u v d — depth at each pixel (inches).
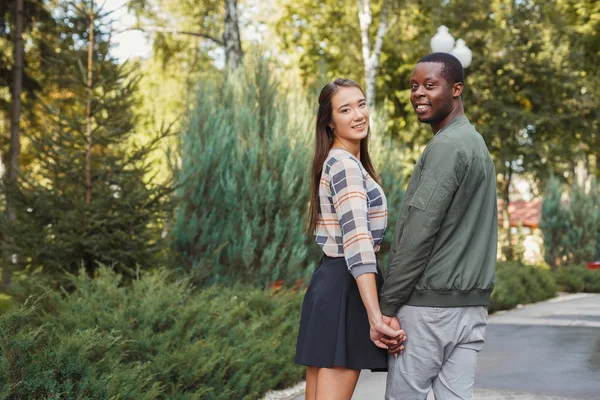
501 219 1109.7
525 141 975.6
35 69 665.6
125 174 303.7
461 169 110.7
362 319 117.6
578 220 884.0
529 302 617.0
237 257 341.4
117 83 313.3
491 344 340.2
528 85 959.0
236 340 219.6
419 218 109.8
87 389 131.7
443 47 442.6
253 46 382.6
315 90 412.8
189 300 219.6
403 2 809.5
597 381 244.7
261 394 224.1
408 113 1055.0
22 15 625.0
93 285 214.5
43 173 306.8
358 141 123.3
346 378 117.4
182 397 171.9
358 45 929.5
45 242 286.2
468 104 962.7
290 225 347.6
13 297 254.1
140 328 186.9
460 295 112.6
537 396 221.5
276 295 291.3
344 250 114.6
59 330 174.4
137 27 608.4
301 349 120.0
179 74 786.8
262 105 372.2
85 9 321.4
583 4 1064.8
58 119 306.0
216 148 350.3
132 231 299.6
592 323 429.1
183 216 343.3
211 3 747.4
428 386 117.0
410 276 111.3
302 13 1027.9
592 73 1058.7
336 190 116.3
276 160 352.5
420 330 113.4
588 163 1352.1
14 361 126.3
